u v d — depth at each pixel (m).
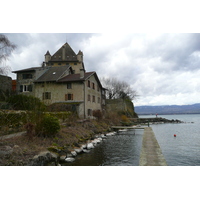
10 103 20.34
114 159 12.85
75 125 22.44
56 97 31.38
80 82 31.05
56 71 34.59
